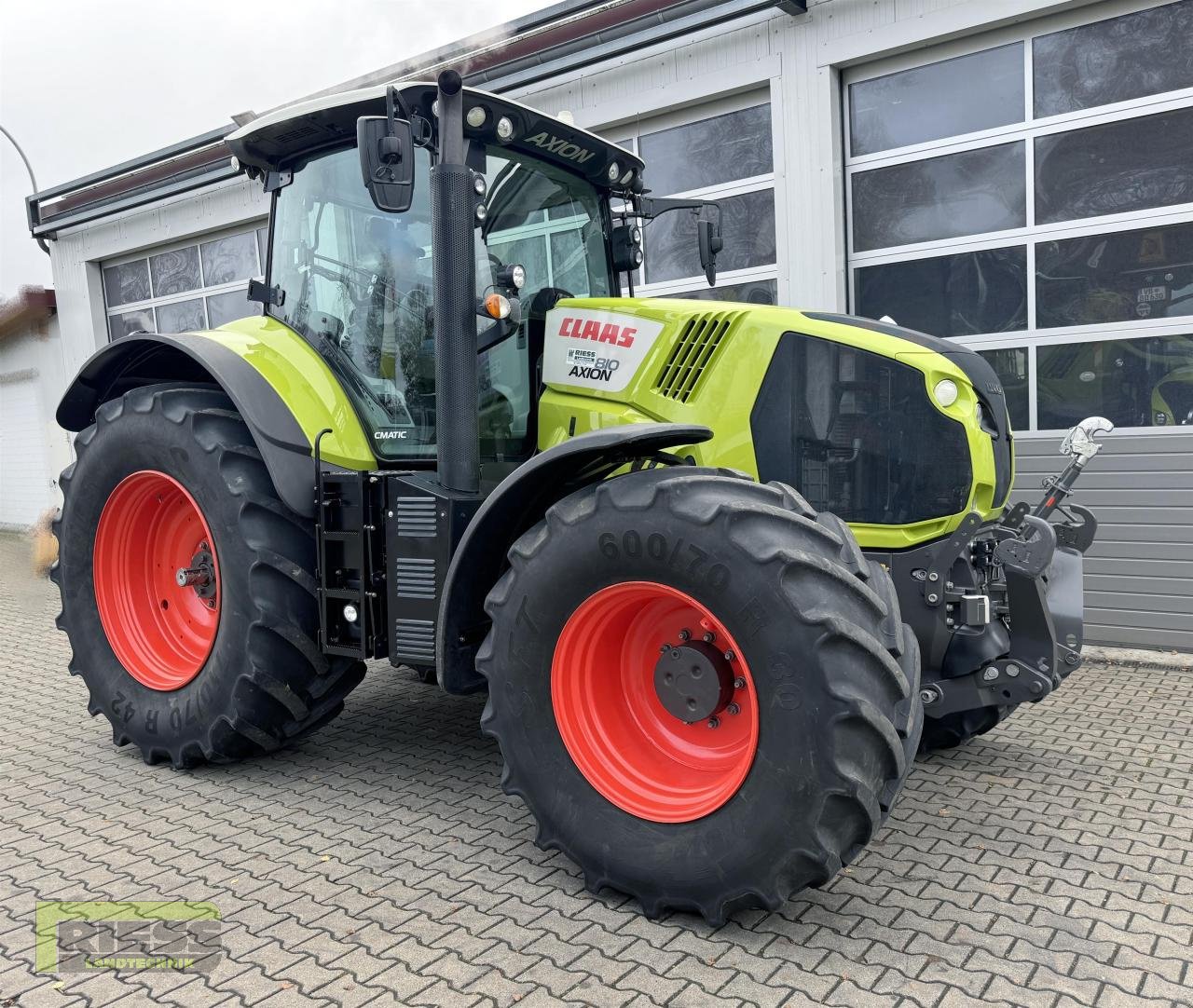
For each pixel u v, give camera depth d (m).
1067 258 5.39
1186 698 4.40
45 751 3.92
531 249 3.54
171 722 3.56
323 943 2.34
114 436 3.71
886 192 5.95
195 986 2.17
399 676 5.11
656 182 6.85
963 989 2.11
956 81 5.65
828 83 5.91
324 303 3.60
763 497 2.45
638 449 2.73
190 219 10.04
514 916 2.47
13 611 7.47
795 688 2.21
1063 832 2.97
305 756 3.79
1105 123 5.22
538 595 2.59
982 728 3.58
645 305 3.22
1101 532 5.32
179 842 2.96
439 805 3.26
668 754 2.67
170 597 3.92
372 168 2.80
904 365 2.95
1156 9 5.02
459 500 3.03
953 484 2.92
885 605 2.46
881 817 2.32
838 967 2.21
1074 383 5.42
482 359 3.34
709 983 2.15
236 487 3.33
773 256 6.39
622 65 6.72
